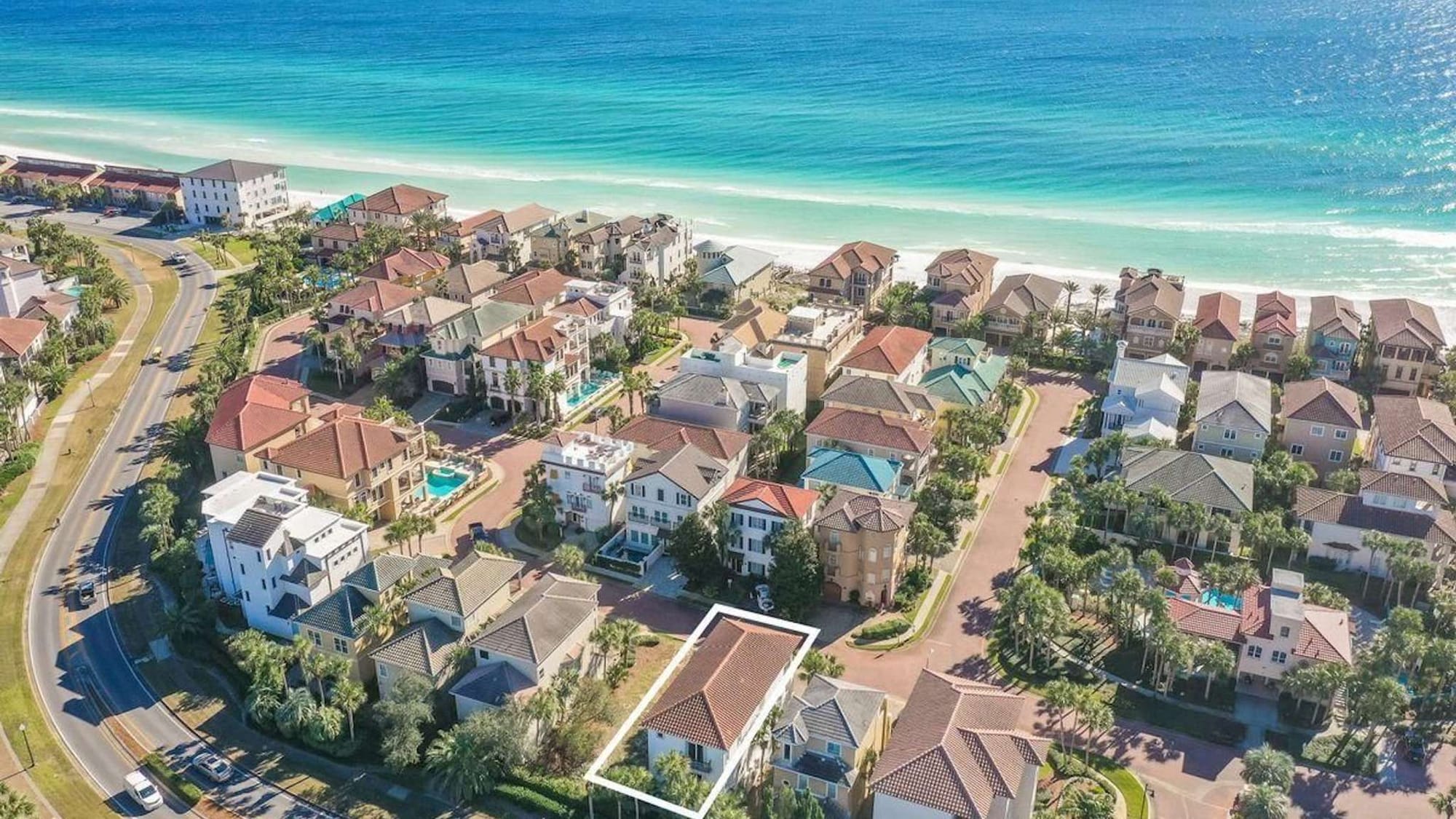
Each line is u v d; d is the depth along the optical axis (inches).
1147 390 6023.6
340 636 4224.9
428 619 4269.2
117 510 5634.8
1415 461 5334.6
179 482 5703.7
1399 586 4685.0
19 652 4576.8
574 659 4205.2
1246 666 4256.9
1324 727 4089.6
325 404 6811.0
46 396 6820.9
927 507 5246.1
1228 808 3700.8
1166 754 3966.5
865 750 3683.6
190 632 4621.1
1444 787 3806.6
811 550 4690.0
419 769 3944.4
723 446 5487.2
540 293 7637.8
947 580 5039.4
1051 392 6963.6
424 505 5654.5
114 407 6761.8
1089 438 6323.8
